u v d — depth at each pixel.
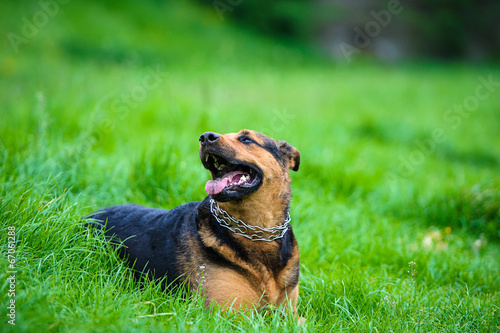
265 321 3.65
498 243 6.68
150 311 3.50
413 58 33.41
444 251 5.77
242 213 3.77
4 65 12.91
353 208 7.13
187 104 10.45
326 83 19.42
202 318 3.37
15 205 3.84
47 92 9.78
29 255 3.59
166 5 27.20
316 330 3.50
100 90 10.73
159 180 5.96
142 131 8.68
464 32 35.69
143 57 19.44
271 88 15.54
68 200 4.81
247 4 30.75
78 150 5.68
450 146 12.59
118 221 4.38
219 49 23.69
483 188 7.77
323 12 32.03
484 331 3.84
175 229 3.96
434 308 4.15
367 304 4.09
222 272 3.66
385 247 5.63
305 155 8.36
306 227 5.89
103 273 3.82
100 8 23.28
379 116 14.03
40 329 2.79
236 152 3.74
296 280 3.96
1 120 7.46
